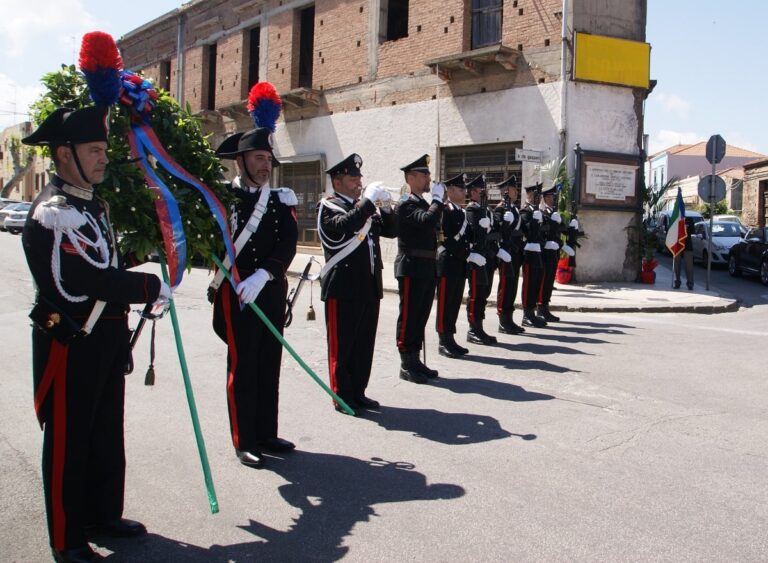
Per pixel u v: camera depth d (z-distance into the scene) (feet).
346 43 65.46
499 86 52.65
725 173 156.15
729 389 21.34
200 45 86.94
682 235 48.39
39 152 11.94
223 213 13.47
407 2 65.31
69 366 10.31
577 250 49.88
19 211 95.50
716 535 11.75
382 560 10.87
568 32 48.67
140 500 13.11
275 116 15.19
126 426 17.30
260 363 15.40
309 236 71.10
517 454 15.58
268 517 12.42
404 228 22.09
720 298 43.27
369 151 63.41
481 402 19.77
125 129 12.20
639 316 38.04
